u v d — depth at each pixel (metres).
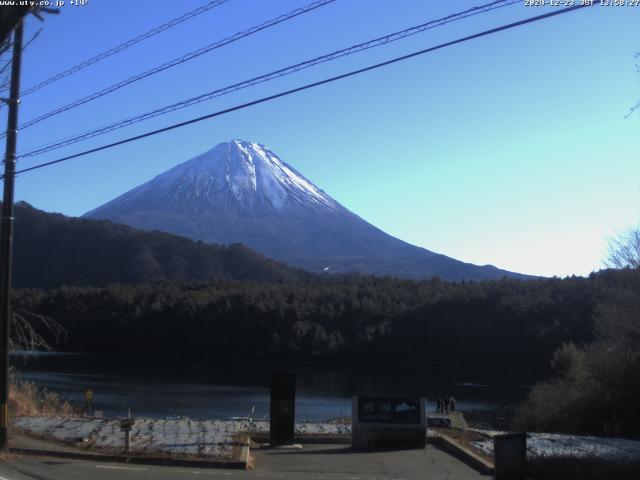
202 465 13.16
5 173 14.67
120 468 12.54
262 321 111.75
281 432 16.86
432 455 15.47
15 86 14.52
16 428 16.25
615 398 26.64
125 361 99.19
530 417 31.19
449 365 99.94
